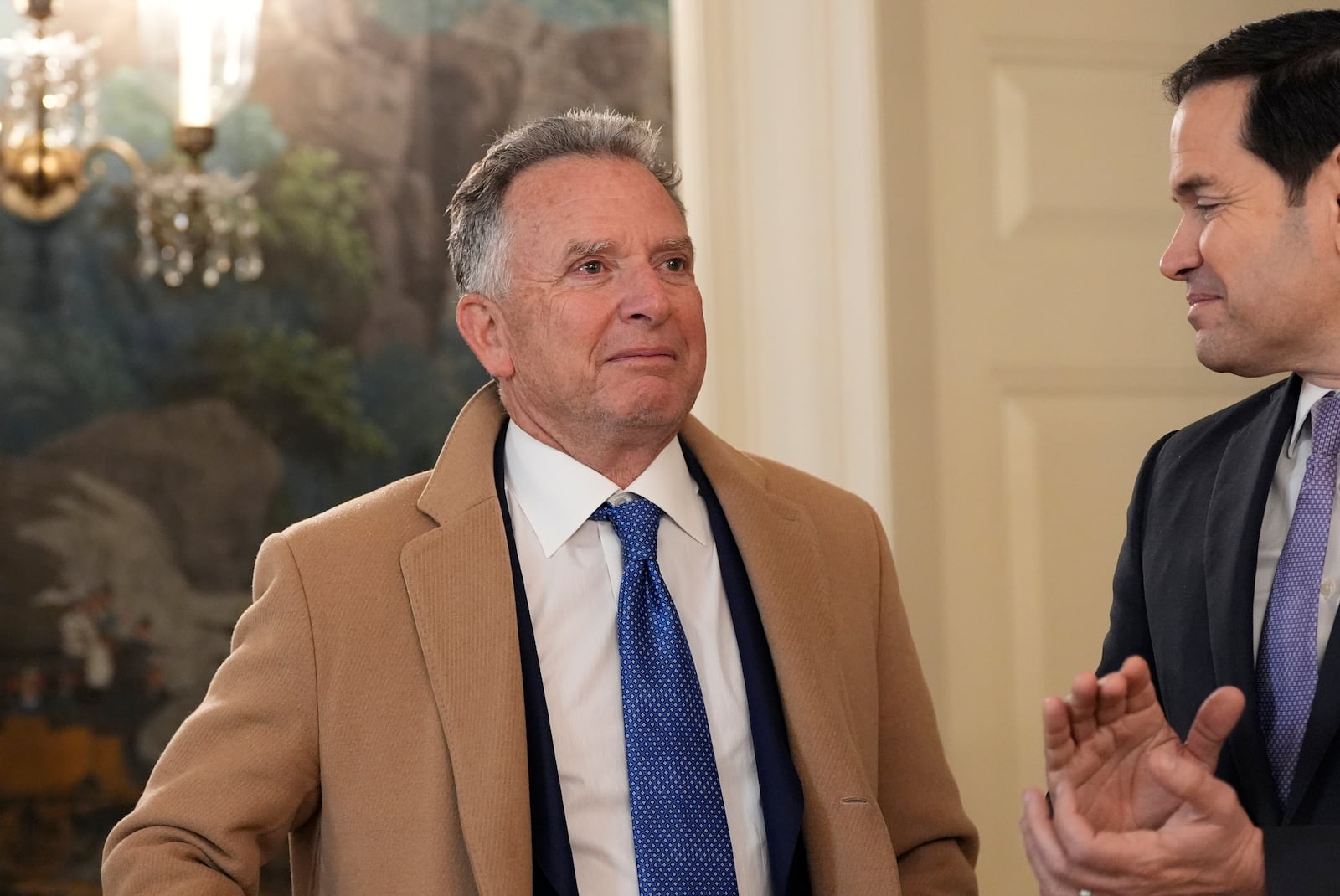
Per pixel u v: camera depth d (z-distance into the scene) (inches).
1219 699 70.2
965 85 148.0
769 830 88.4
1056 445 148.2
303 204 251.8
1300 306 80.7
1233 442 89.5
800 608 93.9
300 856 95.0
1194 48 153.3
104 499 240.2
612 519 93.1
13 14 244.4
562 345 90.4
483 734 85.1
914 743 99.6
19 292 238.5
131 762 237.6
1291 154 79.4
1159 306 151.6
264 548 93.4
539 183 93.1
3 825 231.3
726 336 149.5
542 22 263.4
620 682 89.4
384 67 257.1
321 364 251.6
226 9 203.0
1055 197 149.3
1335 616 77.6
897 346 144.8
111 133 243.4
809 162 148.8
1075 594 147.7
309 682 88.2
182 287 245.4
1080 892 71.1
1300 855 69.9
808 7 148.6
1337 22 80.5
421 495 94.4
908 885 96.5
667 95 267.1
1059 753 73.2
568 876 83.7
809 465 148.0
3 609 234.7
